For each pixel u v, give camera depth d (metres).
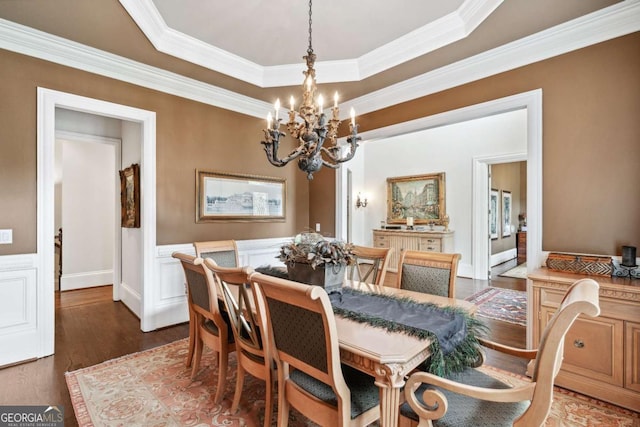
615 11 2.18
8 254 2.47
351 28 2.65
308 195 4.69
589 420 1.82
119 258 4.30
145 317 3.16
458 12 2.43
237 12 2.42
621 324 1.92
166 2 2.29
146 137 3.14
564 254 2.40
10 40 2.43
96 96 2.84
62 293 4.70
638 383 1.87
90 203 5.08
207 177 3.60
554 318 1.02
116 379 2.28
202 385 2.21
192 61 2.95
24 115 2.51
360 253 2.62
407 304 1.77
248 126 4.00
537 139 2.57
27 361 2.54
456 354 1.42
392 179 6.93
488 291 4.76
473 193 5.75
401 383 1.20
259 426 1.78
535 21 2.33
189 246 3.45
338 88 3.52
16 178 2.49
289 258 1.96
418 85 3.29
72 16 2.29
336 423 1.27
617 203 2.25
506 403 1.30
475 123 5.77
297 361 1.37
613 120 2.26
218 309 1.98
